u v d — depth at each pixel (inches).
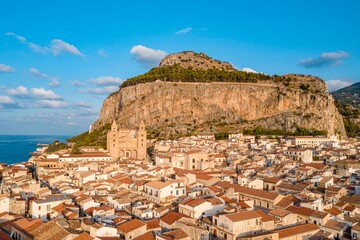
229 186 5969.5
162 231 4185.5
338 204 5108.3
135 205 4953.3
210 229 4234.7
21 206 5044.3
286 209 4790.8
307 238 4033.0
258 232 4020.7
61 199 5088.6
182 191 5718.5
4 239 3612.2
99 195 5718.5
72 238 3587.6
